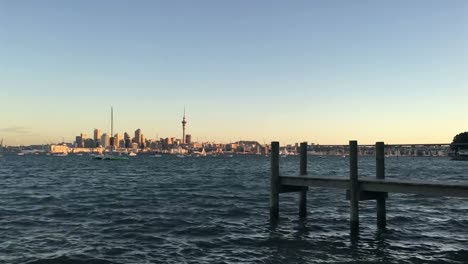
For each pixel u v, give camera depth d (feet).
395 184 54.54
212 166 395.55
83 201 98.94
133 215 76.13
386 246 53.16
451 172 219.20
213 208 85.76
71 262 44.65
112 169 312.50
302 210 73.56
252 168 341.82
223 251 50.19
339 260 46.68
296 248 52.03
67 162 507.71
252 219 72.69
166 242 54.24
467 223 68.49
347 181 59.98
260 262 45.62
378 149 61.52
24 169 305.73
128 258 46.39
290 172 245.45
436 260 46.83
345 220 71.51
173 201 98.37
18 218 72.74
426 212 79.77
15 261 44.75
